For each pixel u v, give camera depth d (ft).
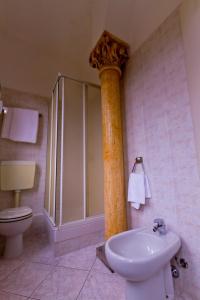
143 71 5.24
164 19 4.56
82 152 6.45
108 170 5.29
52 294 3.68
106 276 4.26
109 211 5.10
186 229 3.67
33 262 4.90
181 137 3.91
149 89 4.95
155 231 3.95
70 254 5.28
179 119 3.98
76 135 6.40
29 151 7.75
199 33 3.46
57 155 6.02
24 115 7.45
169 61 4.34
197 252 3.41
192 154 3.63
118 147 5.42
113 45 5.50
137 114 5.38
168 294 3.48
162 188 4.32
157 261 2.95
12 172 6.70
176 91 4.10
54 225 5.44
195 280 3.40
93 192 6.49
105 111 5.59
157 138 4.57
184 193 3.76
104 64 5.78
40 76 8.18
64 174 5.82
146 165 4.89
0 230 5.08
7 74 7.47
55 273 4.39
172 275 3.73
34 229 7.22
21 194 7.27
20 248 5.42
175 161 4.02
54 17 6.59
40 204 7.66
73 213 5.81
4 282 4.08
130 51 5.86
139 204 4.69
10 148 7.30
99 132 7.09
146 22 5.18
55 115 6.71
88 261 4.91
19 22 6.65
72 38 7.52
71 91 6.55
